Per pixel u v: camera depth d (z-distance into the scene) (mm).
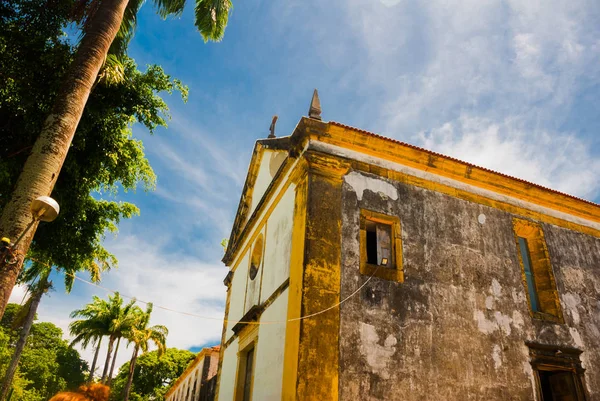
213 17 10891
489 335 9602
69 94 7316
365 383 8055
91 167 11102
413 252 9781
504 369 9367
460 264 10141
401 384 8312
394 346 8602
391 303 9000
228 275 17406
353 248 9234
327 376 7812
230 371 14016
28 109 9617
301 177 9922
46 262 12422
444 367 8828
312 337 8039
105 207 13586
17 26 9602
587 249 12336
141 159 12836
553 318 10648
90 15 9297
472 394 8812
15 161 9844
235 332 13359
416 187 10602
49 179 6676
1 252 5793
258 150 15617
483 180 11430
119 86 10961
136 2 11062
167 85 11594
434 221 10375
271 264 11555
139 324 35156
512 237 11180
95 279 20719
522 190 11898
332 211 9375
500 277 10453
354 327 8461
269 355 9828
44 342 51031
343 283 8789
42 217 6125
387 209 10008
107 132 11039
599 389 10219
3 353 32188
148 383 48688
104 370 32781
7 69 9344
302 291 8406
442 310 9414
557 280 11344
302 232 9133
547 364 9898
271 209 12570
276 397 8711
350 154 10242
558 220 12281
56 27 10031
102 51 8023
